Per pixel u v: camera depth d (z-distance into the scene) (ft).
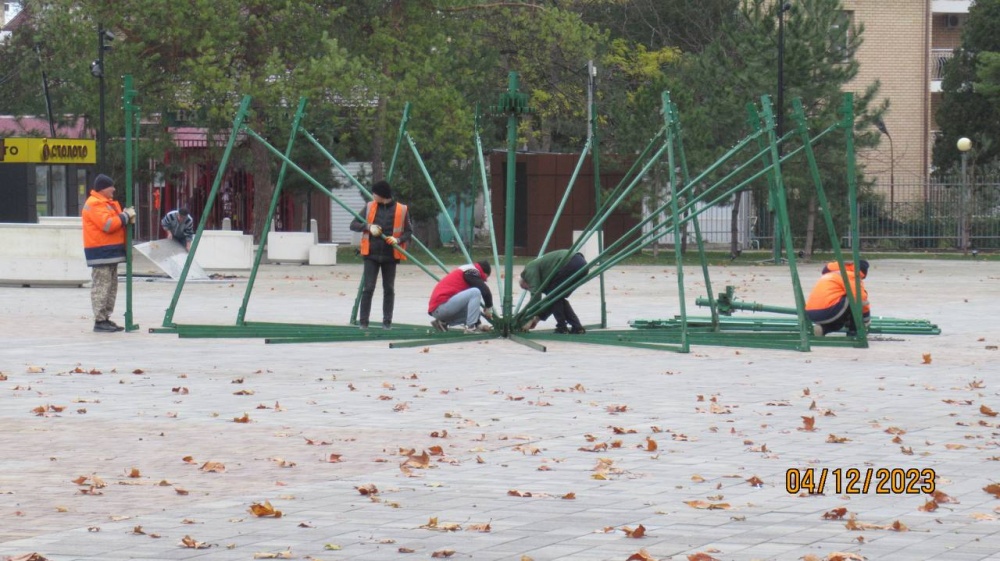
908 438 76.18
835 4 316.60
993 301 195.93
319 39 301.84
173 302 142.51
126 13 298.76
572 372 109.50
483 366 113.60
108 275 142.10
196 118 333.01
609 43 403.75
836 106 305.73
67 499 59.41
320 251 298.15
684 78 350.84
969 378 106.22
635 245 137.59
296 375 106.42
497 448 72.90
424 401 91.66
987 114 402.72
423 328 143.33
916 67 408.05
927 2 407.03
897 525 53.01
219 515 55.88
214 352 123.65
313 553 49.19
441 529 52.95
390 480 63.77
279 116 295.07
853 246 132.87
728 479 63.93
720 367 113.80
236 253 268.00
